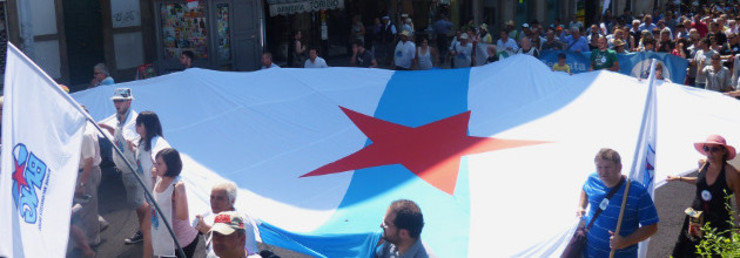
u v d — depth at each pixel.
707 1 33.81
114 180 9.27
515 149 7.19
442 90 8.96
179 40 15.30
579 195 6.07
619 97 7.93
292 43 18.52
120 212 7.80
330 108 8.56
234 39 16.25
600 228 5.26
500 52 14.36
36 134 3.32
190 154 7.38
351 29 20.66
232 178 7.06
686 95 7.93
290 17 19.42
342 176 7.07
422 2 22.84
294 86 8.89
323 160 7.49
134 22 14.71
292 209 6.52
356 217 6.17
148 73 13.37
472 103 8.59
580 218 5.42
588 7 29.86
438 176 6.79
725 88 12.05
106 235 7.11
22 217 3.04
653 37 15.57
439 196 6.41
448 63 20.39
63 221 3.43
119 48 14.54
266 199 6.69
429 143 7.66
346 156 7.55
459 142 7.60
